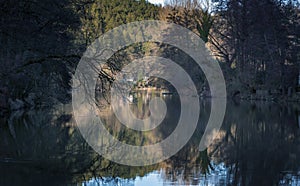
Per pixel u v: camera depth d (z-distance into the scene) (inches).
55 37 776.3
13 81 1157.7
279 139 834.8
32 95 1390.3
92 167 575.8
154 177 528.1
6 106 1204.5
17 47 759.7
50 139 796.6
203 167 585.9
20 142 751.1
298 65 2011.6
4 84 1114.1
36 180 496.4
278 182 496.7
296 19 2086.6
